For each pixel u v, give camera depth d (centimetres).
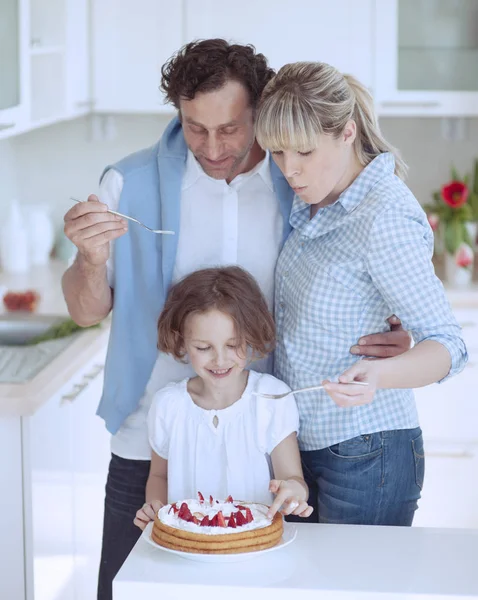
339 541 171
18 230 395
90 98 384
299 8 375
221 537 159
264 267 208
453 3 377
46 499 254
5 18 292
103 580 220
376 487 192
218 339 190
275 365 205
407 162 425
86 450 298
